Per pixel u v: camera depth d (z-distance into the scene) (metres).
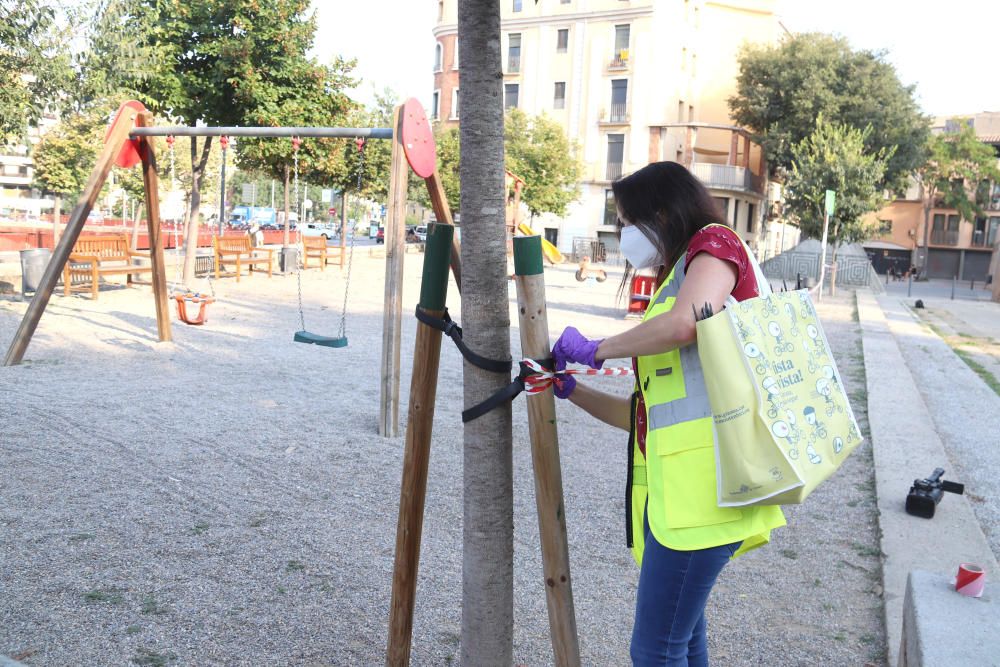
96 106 14.11
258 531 4.12
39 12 11.59
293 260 19.98
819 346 2.04
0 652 2.83
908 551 4.22
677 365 2.01
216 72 15.57
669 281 2.04
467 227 2.20
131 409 6.33
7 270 15.31
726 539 1.92
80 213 7.95
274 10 15.78
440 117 53.19
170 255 20.00
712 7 51.69
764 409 1.85
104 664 2.82
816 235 26.91
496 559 2.28
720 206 2.11
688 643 2.25
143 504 4.38
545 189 38.28
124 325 10.39
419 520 2.43
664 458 1.99
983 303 29.59
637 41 47.38
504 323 2.24
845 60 43.22
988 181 56.28
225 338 9.99
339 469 5.22
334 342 6.70
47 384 6.98
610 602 3.58
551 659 3.07
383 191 30.58
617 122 48.19
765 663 3.12
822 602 3.68
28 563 3.57
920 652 2.34
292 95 16.62
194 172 15.91
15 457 4.99
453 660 3.01
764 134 45.69
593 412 2.34
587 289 20.81
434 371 2.35
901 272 61.53
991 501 5.44
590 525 4.54
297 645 3.04
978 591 2.73
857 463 6.02
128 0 13.19
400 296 6.01
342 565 3.78
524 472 5.43
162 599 3.32
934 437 6.73
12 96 11.85
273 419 6.34
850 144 26.16
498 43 2.16
